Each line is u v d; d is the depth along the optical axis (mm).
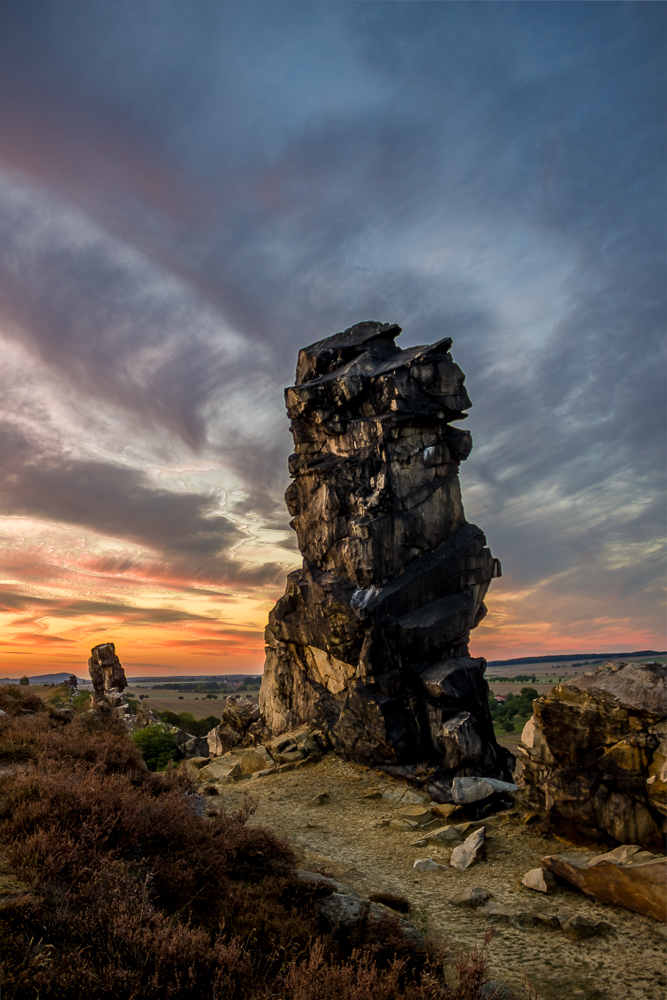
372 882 13695
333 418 31000
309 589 30188
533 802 17219
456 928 11320
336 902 9672
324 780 24391
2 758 13648
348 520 29641
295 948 7637
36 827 8328
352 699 26516
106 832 8703
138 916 6547
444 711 24672
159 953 5953
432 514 29266
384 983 6703
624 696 15688
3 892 6773
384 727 24875
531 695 94500
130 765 14719
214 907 8359
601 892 12297
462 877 14375
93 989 5387
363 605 26828
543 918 11406
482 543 30094
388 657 26406
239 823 11938
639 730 15031
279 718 32500
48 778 10227
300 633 30406
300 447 33062
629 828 14445
